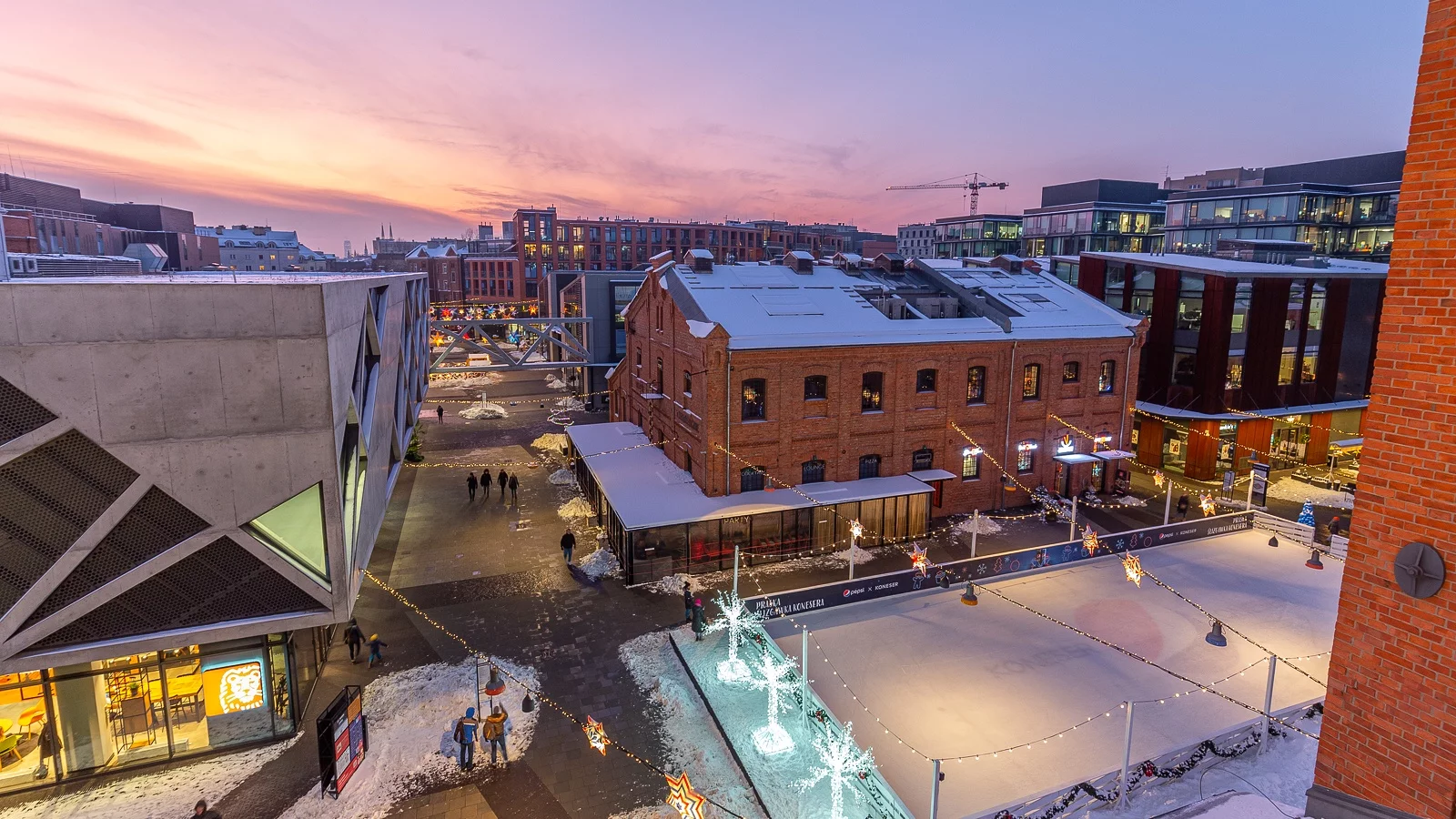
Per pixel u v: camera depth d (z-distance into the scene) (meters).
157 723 17.61
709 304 32.38
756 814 16.12
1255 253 45.69
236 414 15.02
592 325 60.97
